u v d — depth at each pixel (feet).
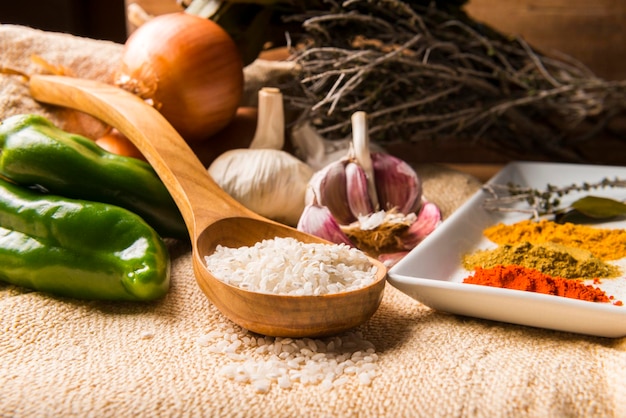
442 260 1.41
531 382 1.10
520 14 2.24
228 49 1.66
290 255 1.25
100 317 1.29
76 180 1.43
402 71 1.83
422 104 1.84
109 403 1.06
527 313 1.21
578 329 1.21
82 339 1.23
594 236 1.50
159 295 1.31
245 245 1.38
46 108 1.68
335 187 1.56
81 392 1.09
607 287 1.33
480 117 1.88
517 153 2.17
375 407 1.07
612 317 1.16
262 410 1.06
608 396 1.09
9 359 1.17
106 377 1.12
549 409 1.05
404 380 1.12
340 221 1.56
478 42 1.87
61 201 1.36
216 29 1.66
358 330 1.26
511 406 1.06
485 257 1.42
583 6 2.22
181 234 1.53
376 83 1.77
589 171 1.81
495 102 1.92
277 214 1.60
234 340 1.22
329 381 1.12
